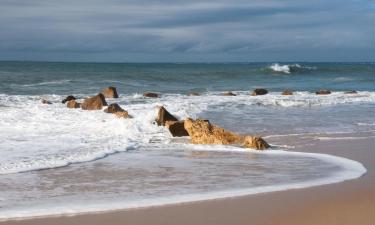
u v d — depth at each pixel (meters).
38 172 11.56
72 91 39.59
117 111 22.77
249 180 11.00
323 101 33.22
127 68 83.94
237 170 12.13
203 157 13.98
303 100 33.03
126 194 9.66
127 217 8.08
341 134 18.73
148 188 10.18
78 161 12.93
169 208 8.63
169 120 19.70
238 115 24.48
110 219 7.97
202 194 9.65
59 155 13.62
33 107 24.95
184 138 17.47
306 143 16.61
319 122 22.25
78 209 8.51
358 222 7.91
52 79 49.34
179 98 33.59
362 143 16.66
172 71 68.56
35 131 18.05
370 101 34.38
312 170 12.16
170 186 10.38
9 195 9.51
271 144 16.41
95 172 11.72
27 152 13.96
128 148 15.26
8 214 8.20
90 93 38.31
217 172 11.88
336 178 11.20
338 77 69.12
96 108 24.36
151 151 14.94
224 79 60.88
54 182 10.64
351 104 32.22
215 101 31.20
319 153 14.71
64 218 8.01
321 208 8.70
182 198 9.31
